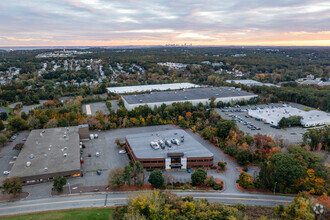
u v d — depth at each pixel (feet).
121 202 300.61
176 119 606.14
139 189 329.93
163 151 403.34
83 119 566.77
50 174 345.51
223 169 387.14
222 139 476.13
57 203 297.74
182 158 383.65
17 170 349.61
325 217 254.27
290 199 312.29
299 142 473.26
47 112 622.54
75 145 433.89
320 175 323.37
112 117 593.83
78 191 323.57
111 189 329.31
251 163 406.82
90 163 403.95
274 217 265.75
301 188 318.04
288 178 311.47
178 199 280.10
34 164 367.45
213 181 341.41
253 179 347.36
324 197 274.77
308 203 255.50
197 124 554.87
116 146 472.85
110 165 397.19
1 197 309.42
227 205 290.97
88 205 294.05
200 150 409.69
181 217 249.75
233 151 417.28
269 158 372.38
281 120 565.94
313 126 578.66
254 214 273.54
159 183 322.34
